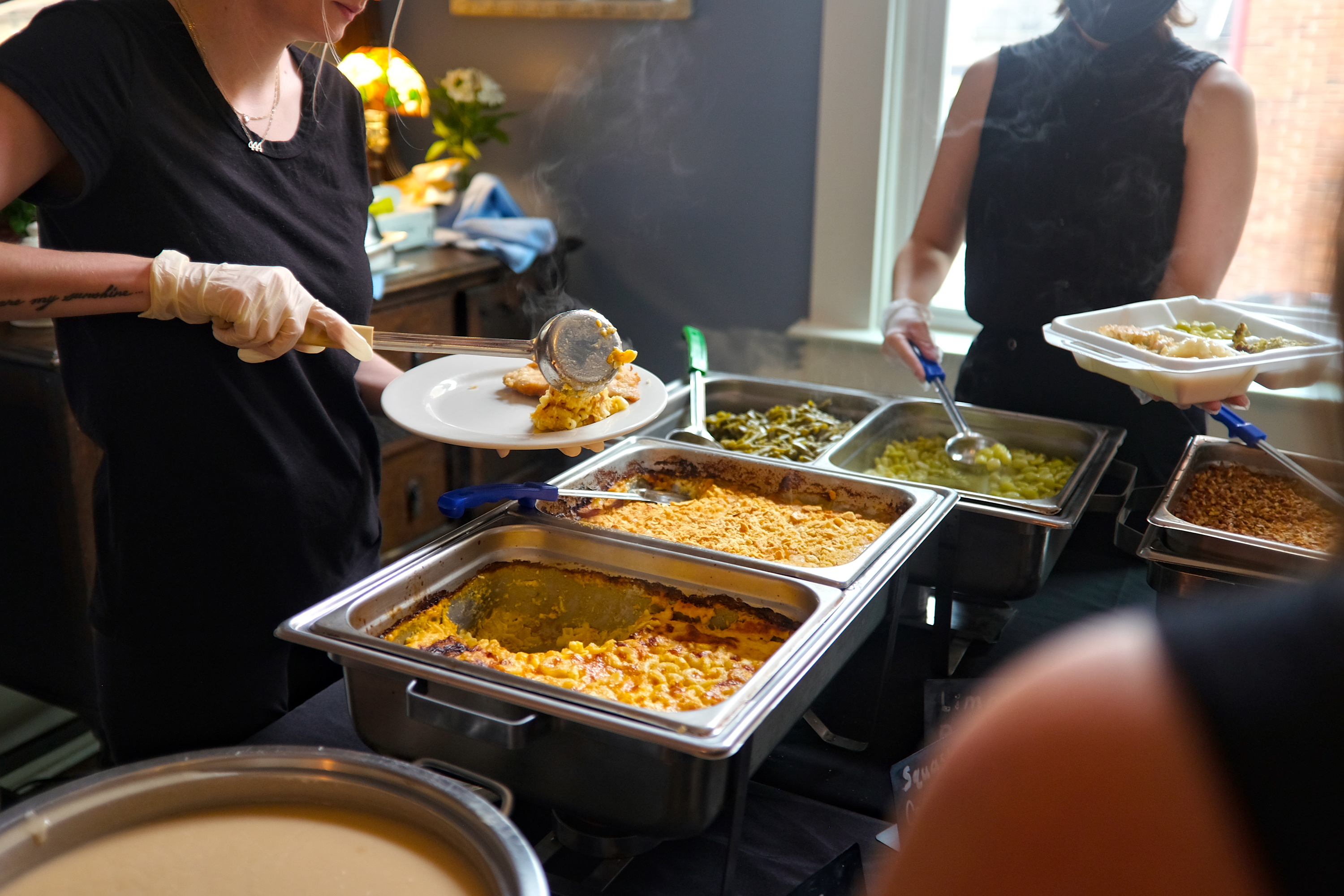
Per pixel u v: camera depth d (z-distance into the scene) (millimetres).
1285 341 1499
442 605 1153
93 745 2432
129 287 1123
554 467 3221
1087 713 289
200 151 1233
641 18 2893
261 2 1233
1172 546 1280
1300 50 2352
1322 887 243
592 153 3129
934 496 1382
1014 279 1949
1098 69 1808
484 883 690
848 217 2814
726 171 2969
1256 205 2486
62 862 731
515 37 3109
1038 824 282
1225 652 277
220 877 722
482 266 2822
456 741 918
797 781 1091
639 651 1082
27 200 1199
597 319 1287
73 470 1963
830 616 1036
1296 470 1410
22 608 2146
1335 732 249
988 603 1457
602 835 950
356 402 1442
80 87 1118
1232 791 260
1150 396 1555
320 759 796
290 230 1336
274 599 1368
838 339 2898
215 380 1262
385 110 2930
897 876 324
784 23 2760
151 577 1324
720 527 1359
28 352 1904
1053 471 1662
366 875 725
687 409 1860
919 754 1023
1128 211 1837
